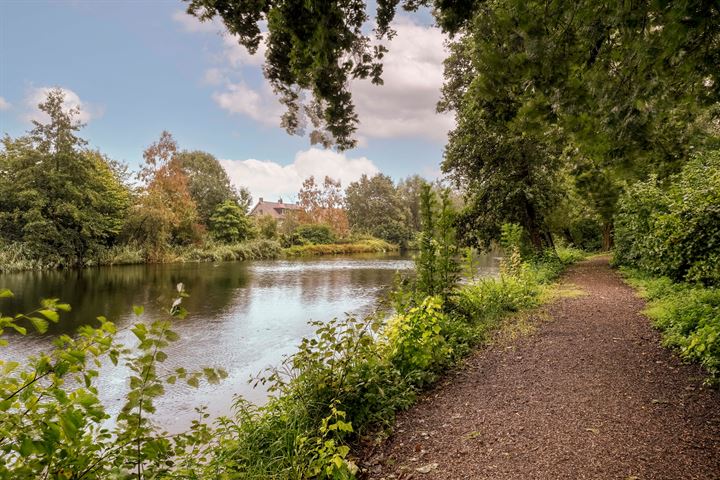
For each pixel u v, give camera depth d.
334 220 65.50
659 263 8.78
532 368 4.80
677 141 3.45
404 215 73.81
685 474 2.54
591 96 2.78
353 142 5.03
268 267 30.17
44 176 29.31
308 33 3.63
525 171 14.86
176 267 29.88
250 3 4.13
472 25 3.55
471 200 16.27
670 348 5.10
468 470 2.81
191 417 5.53
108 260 31.75
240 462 3.06
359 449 3.29
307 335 9.93
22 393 1.65
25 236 27.75
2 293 1.53
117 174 41.56
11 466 1.76
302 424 3.37
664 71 2.50
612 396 3.83
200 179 51.34
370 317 4.23
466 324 6.42
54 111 29.70
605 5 2.44
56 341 1.82
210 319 11.75
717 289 6.44
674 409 3.45
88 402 1.73
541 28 2.73
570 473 2.65
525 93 3.27
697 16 2.12
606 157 3.15
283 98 5.20
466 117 14.08
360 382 3.81
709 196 6.13
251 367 7.63
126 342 9.11
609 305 8.25
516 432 3.29
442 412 3.82
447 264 6.52
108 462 2.00
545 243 19.22
